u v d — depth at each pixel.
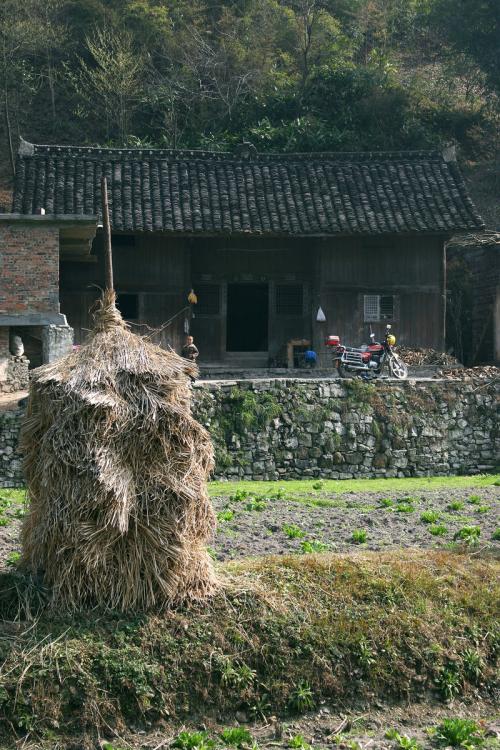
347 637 9.25
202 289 29.34
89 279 28.09
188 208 28.16
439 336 29.11
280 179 29.97
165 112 41.38
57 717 8.23
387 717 8.85
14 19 42.06
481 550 11.56
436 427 21.62
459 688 9.23
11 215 22.22
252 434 20.69
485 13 41.41
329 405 21.19
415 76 45.22
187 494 9.14
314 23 44.28
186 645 8.88
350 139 39.47
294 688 8.88
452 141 41.47
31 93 44.03
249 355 29.50
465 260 34.47
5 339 22.78
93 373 9.12
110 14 44.94
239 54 42.16
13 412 19.12
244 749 8.15
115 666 8.55
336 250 28.73
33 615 8.93
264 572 9.91
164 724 8.45
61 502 8.94
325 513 15.38
